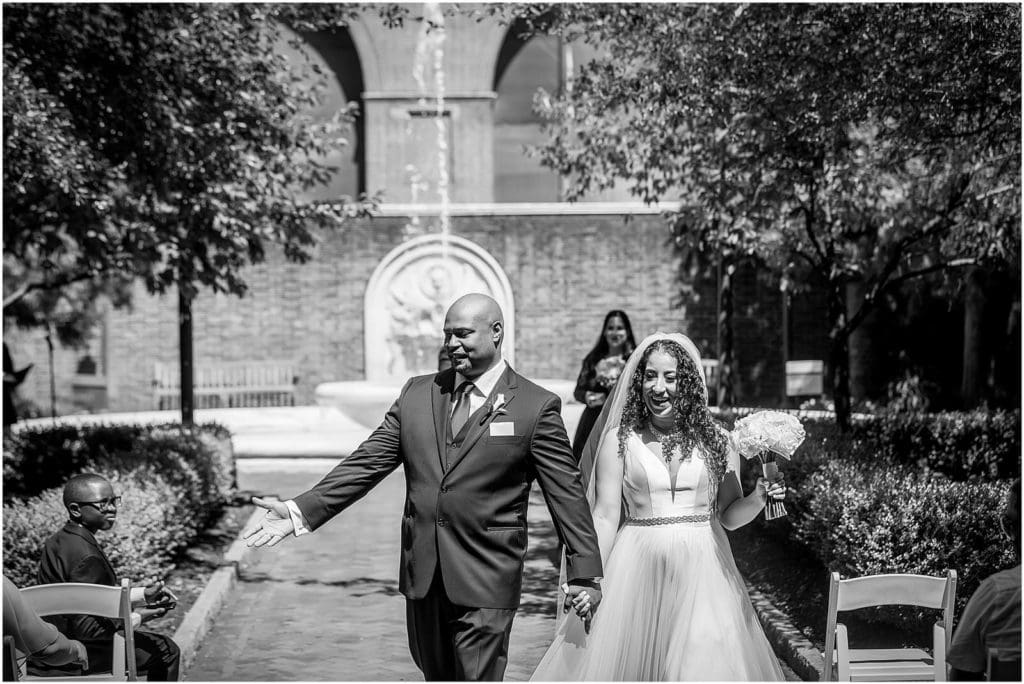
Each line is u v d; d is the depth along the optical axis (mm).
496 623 5094
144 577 8789
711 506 5828
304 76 13484
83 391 26750
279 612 9406
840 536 7996
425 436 5242
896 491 7820
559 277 25922
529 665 7664
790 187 11406
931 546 7148
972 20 7992
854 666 5598
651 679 5633
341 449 19484
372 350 26047
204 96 11305
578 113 13180
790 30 9352
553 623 8742
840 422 12016
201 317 26125
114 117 10602
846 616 8070
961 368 23219
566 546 5160
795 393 22531
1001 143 9523
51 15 9828
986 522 7133
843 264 13766
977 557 6996
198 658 8055
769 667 5727
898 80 8945
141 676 5992
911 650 5855
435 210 25953
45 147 8930
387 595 9969
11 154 9047
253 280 26094
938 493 7574
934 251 14453
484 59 28375
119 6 10039
